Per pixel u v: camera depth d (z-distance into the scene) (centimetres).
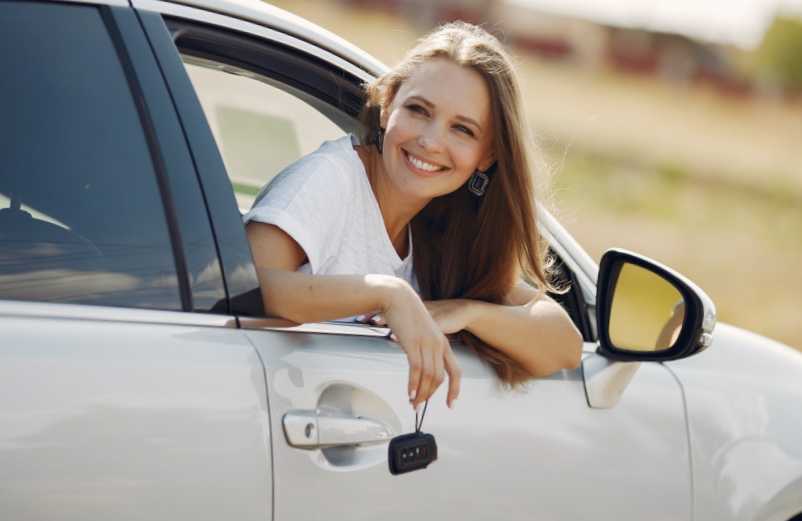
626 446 296
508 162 284
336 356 239
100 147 214
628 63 5216
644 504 299
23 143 206
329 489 228
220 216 227
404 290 243
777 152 4300
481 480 258
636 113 4553
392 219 288
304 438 223
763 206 3098
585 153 3216
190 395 207
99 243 209
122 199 214
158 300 213
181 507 203
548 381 284
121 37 222
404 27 4209
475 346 275
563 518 279
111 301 207
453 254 298
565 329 285
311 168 266
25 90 209
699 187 3188
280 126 303
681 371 322
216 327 221
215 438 209
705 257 2148
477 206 296
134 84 221
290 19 278
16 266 199
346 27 4025
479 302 278
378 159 285
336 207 267
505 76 279
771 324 1603
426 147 272
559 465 278
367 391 239
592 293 319
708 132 4506
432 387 240
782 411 334
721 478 317
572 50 5181
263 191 271
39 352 192
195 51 256
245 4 267
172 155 222
